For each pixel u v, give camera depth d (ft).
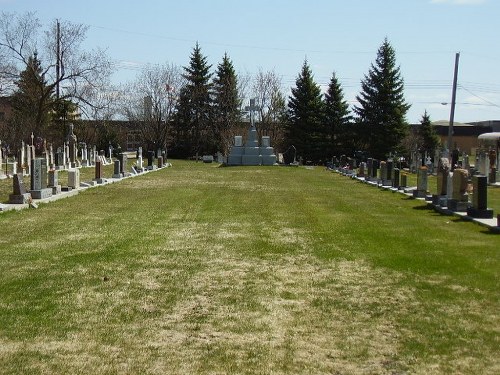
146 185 100.07
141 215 59.41
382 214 61.62
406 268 34.76
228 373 19.52
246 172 145.89
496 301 27.71
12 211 60.13
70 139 169.78
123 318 25.26
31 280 31.60
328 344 22.25
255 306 27.22
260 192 88.33
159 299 28.30
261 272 34.14
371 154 232.12
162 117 276.82
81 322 24.63
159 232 48.57
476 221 53.36
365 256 38.58
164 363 20.34
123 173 122.93
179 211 63.10
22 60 175.01
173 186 98.37
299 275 33.42
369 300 28.17
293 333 23.50
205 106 277.03
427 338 22.80
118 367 19.93
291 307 27.09
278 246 42.42
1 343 22.09
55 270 34.06
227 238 45.83
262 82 299.79
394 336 23.08
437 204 66.90
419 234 47.34
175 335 23.20
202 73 281.13
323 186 102.83
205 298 28.58
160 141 270.87
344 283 31.55
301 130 241.14
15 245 41.83
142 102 277.03
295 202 73.87
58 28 176.55
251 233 48.42
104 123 232.53
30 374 19.29
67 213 59.98
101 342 22.30
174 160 249.34
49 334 23.12
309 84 241.35
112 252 39.63
